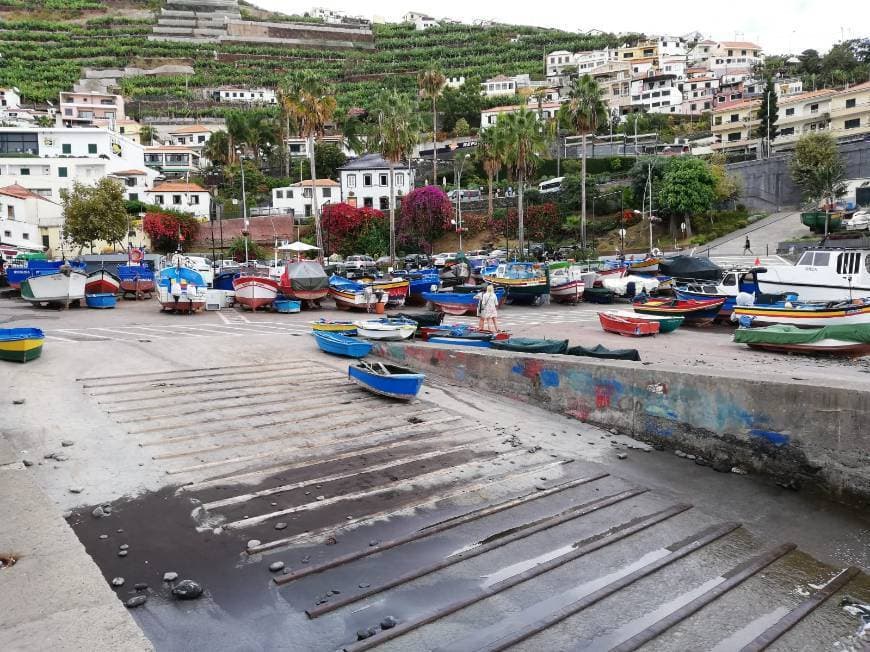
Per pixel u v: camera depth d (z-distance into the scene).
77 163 67.12
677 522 8.91
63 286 27.06
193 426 11.77
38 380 13.94
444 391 15.05
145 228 60.53
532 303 34.41
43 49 144.25
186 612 6.46
